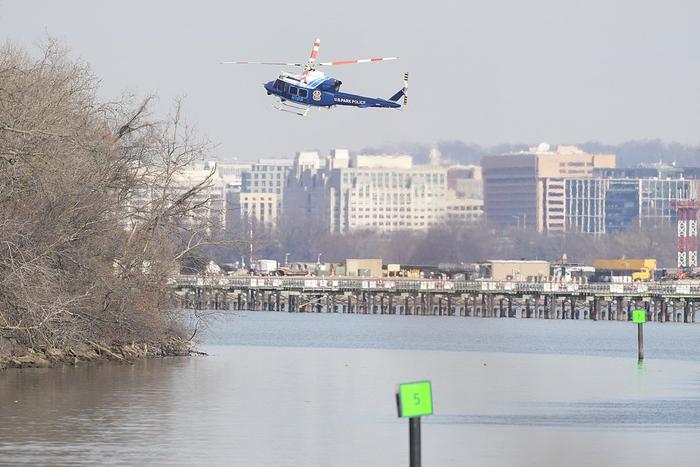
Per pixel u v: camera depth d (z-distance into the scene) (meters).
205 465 197.00
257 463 198.88
